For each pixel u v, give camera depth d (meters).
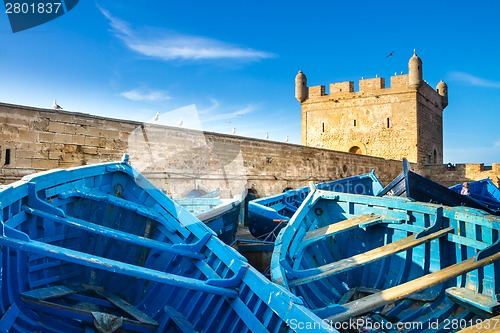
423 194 10.68
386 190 12.05
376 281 6.86
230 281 4.30
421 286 4.68
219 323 4.32
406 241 6.21
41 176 4.92
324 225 8.21
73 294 4.61
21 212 4.41
